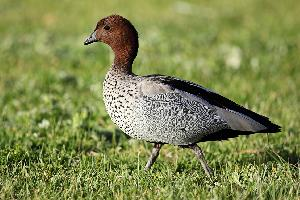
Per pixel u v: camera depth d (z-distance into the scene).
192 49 21.86
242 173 10.02
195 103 9.64
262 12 29.94
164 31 24.73
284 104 15.24
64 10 30.20
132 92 9.67
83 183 9.67
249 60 20.28
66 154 11.23
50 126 13.08
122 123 9.83
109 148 12.17
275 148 11.90
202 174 10.22
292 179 9.60
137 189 9.27
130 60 10.40
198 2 31.72
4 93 16.38
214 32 25.06
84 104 14.82
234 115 9.70
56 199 8.91
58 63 20.19
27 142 11.95
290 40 23.42
